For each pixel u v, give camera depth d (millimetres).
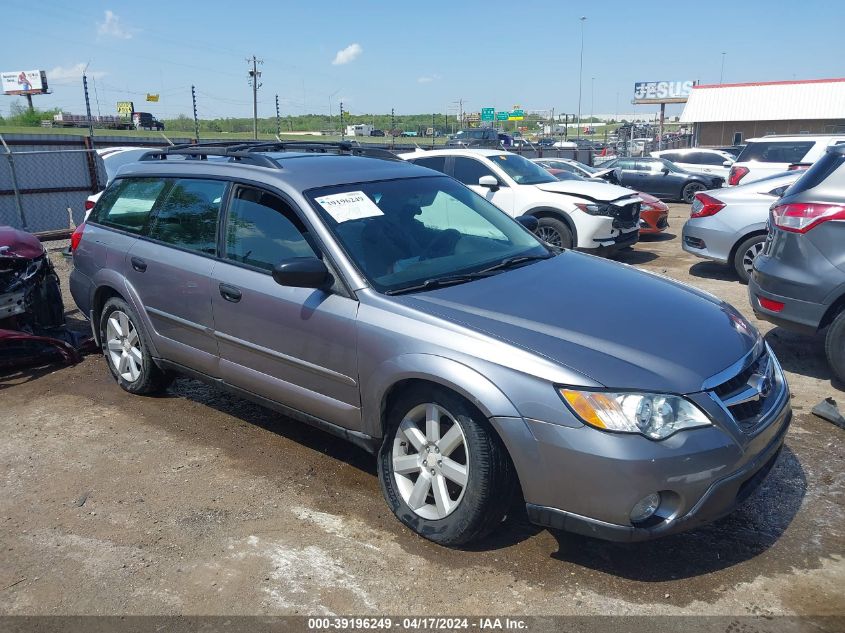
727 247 8609
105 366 5914
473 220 4410
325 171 4207
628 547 3324
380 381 3400
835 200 4836
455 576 3129
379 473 3598
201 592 3059
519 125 113500
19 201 14398
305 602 2980
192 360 4512
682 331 3271
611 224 9688
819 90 43188
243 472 4086
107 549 3377
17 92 67500
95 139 20500
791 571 3129
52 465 4211
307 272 3488
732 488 2934
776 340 6418
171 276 4496
